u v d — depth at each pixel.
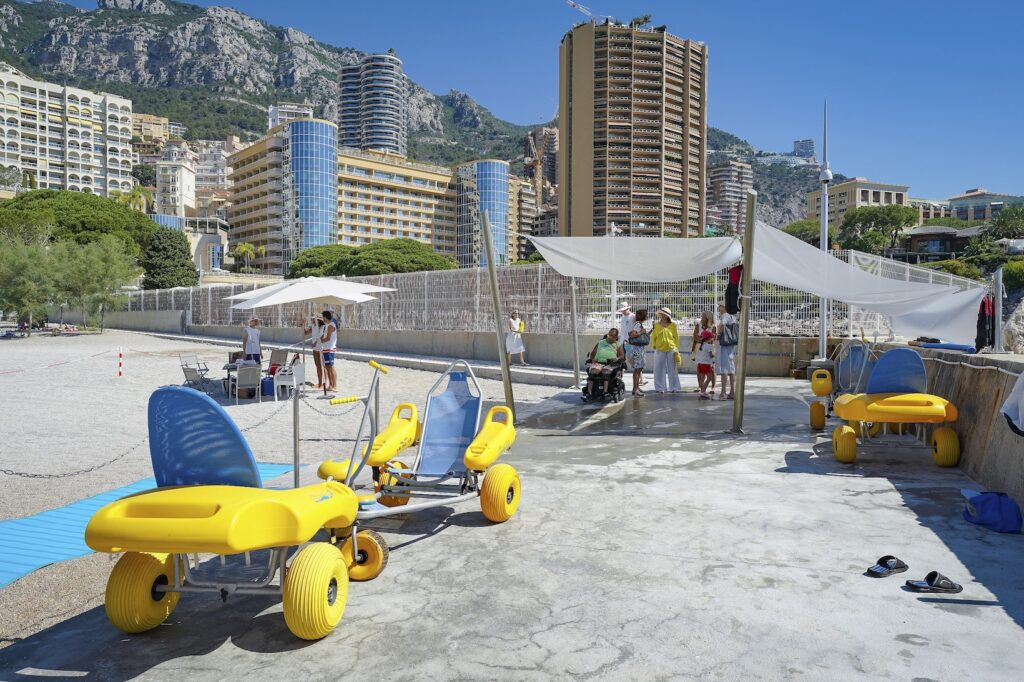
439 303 23.36
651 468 7.21
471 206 181.88
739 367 9.21
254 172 165.50
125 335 42.06
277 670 3.19
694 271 11.80
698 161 165.50
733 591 3.96
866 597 3.85
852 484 6.41
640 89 156.88
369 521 5.50
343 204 159.00
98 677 3.19
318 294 14.41
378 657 3.28
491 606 3.82
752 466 7.25
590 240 10.58
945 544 4.71
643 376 16.95
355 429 10.96
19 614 4.18
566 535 5.03
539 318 19.59
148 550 3.20
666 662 3.15
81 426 11.27
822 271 11.16
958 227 183.50
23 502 6.68
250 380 14.15
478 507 5.86
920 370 7.04
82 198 86.81
